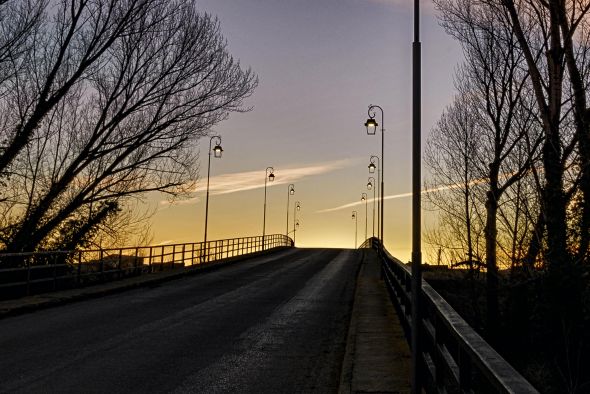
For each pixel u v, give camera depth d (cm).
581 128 1495
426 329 598
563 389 1415
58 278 1819
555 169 1540
